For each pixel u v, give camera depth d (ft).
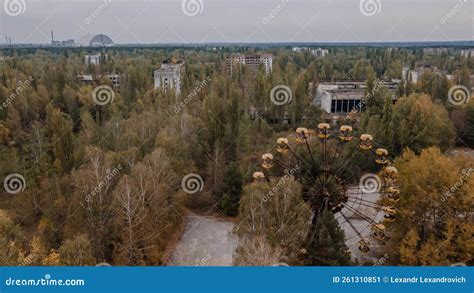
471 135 152.25
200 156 127.95
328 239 70.44
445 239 76.74
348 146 120.57
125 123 141.49
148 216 85.40
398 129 139.85
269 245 67.97
